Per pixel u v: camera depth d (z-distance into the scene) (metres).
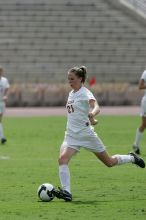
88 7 132.25
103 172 38.56
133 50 127.44
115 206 27.58
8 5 130.12
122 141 56.97
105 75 123.00
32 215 25.52
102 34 128.88
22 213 25.94
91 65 124.00
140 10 133.00
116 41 128.25
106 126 73.50
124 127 72.19
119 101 112.81
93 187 32.94
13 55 122.81
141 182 34.66
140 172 38.69
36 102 110.69
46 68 121.94
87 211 26.41
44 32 127.38
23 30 126.94
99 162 43.47
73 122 29.12
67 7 131.75
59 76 121.00
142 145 54.81
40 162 43.31
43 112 98.50
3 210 26.62
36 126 73.19
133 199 29.44
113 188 32.62
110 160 30.16
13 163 42.75
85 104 28.98
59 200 29.17
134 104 113.19
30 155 47.12
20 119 84.38
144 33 129.88
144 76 47.44
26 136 61.69
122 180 35.38
